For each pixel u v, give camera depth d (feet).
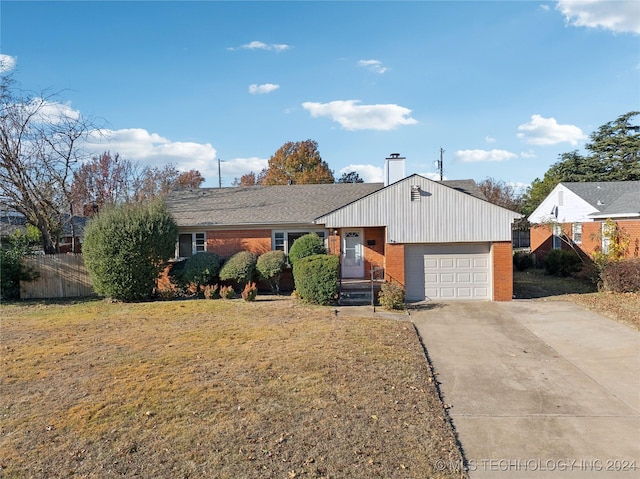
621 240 64.54
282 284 58.90
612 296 51.47
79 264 57.77
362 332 35.27
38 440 17.69
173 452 16.56
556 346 32.40
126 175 105.70
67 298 56.03
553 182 143.13
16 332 37.04
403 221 51.62
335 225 52.06
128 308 47.93
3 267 54.49
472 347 32.58
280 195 70.38
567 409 21.18
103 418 19.61
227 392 22.43
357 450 16.62
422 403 21.27
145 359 28.48
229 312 44.45
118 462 15.93
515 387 24.30
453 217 51.19
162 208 55.42
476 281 52.34
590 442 17.85
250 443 17.17
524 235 137.39
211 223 59.31
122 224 50.93
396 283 51.29
